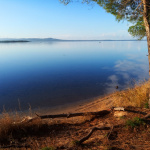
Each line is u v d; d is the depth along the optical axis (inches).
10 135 186.5
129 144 145.5
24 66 1192.2
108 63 1261.1
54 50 3112.7
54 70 1008.2
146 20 227.8
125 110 229.8
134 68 987.3
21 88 610.5
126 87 572.1
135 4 255.4
